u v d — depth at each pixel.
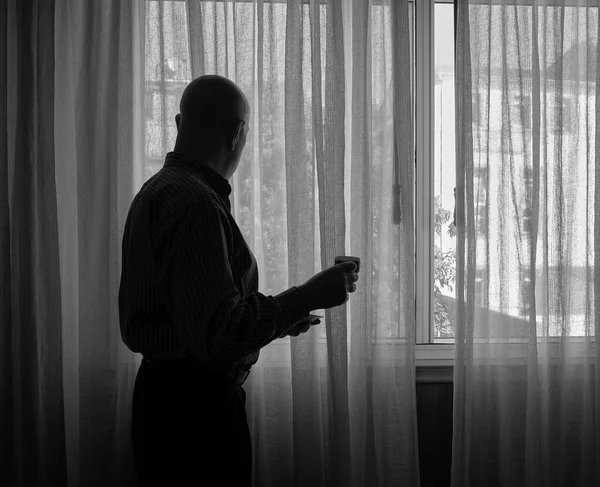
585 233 1.86
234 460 1.08
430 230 2.02
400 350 1.79
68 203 1.80
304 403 1.77
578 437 1.87
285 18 1.81
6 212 1.71
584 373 1.85
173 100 1.77
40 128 1.71
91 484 1.74
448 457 1.90
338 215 1.77
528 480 1.80
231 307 0.96
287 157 1.75
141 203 1.06
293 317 1.02
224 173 1.19
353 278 1.15
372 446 1.81
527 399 1.81
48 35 1.72
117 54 1.74
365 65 1.79
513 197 1.82
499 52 1.83
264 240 1.79
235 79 1.78
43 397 1.73
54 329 1.72
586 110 1.84
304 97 1.77
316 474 1.78
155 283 1.03
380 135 1.82
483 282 1.82
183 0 1.78
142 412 1.07
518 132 1.82
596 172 1.82
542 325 1.86
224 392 1.07
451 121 2.01
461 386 1.78
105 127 1.74
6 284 1.71
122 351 1.73
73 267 1.79
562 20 1.81
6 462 1.71
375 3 1.82
